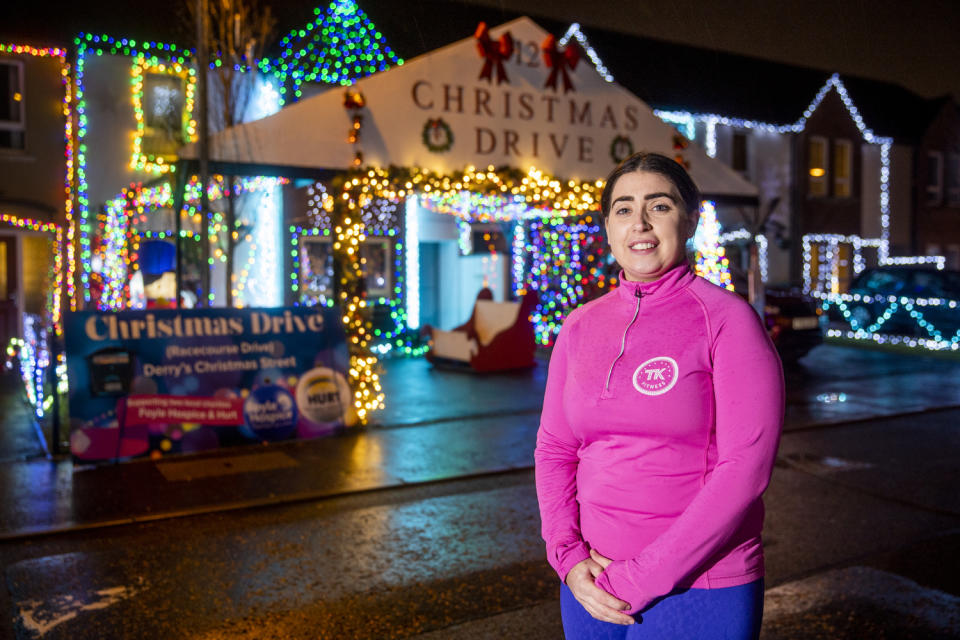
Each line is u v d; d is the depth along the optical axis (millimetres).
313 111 8406
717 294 1840
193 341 7680
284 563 4820
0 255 13984
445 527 5516
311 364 8273
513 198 12031
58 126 14180
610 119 10133
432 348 14188
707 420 1791
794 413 9656
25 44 13570
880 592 4324
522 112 9508
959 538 5262
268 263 15258
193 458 7465
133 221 14086
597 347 1934
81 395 7188
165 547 5121
